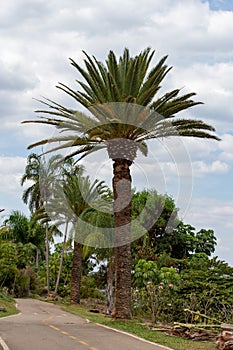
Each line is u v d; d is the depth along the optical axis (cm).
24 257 5531
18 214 5934
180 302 2605
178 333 1738
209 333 1688
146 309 2744
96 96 2150
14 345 1276
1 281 5009
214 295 2622
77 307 3766
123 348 1294
